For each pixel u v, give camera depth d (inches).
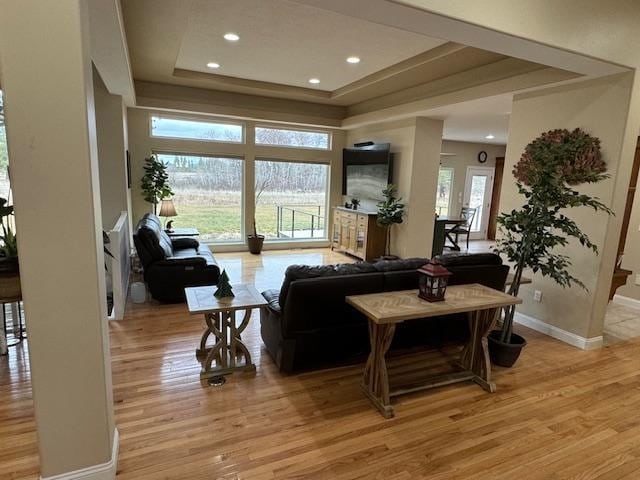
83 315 64.1
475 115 216.1
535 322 152.5
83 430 68.0
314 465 77.4
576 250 136.9
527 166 147.4
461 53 150.8
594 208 118.7
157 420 89.4
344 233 281.0
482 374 110.2
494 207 392.8
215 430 86.7
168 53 162.7
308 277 101.4
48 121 57.1
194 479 72.8
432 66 169.5
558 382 112.9
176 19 124.4
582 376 116.8
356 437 86.0
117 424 87.4
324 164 302.4
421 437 86.9
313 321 104.9
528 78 145.1
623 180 126.1
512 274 155.6
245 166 272.8
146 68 189.8
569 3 100.2
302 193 300.5
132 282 187.8
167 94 225.8
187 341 131.1
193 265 164.7
